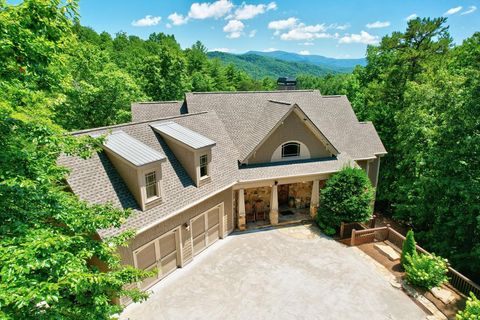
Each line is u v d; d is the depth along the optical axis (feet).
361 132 79.56
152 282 45.14
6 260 15.99
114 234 37.01
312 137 66.69
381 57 131.13
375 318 39.19
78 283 16.70
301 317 39.24
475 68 52.29
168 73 162.81
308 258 52.65
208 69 288.71
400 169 83.35
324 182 70.38
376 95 105.60
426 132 64.69
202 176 53.06
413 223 78.13
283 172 62.80
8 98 22.43
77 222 22.45
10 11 20.30
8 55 20.66
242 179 59.31
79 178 38.55
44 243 16.76
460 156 50.21
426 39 99.19
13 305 15.97
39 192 21.77
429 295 43.39
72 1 22.53
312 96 84.02
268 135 62.08
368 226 63.57
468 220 48.57
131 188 42.32
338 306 41.22
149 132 51.90
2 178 19.66
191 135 53.67
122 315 39.19
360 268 49.80
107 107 88.58
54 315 18.08
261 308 40.70
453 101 51.70
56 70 25.79
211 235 56.65
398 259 51.96
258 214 67.77
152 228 42.88
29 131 22.00
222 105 72.79
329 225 61.36
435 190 55.21
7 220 20.22
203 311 40.11
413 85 78.64
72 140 25.20
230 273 48.24
